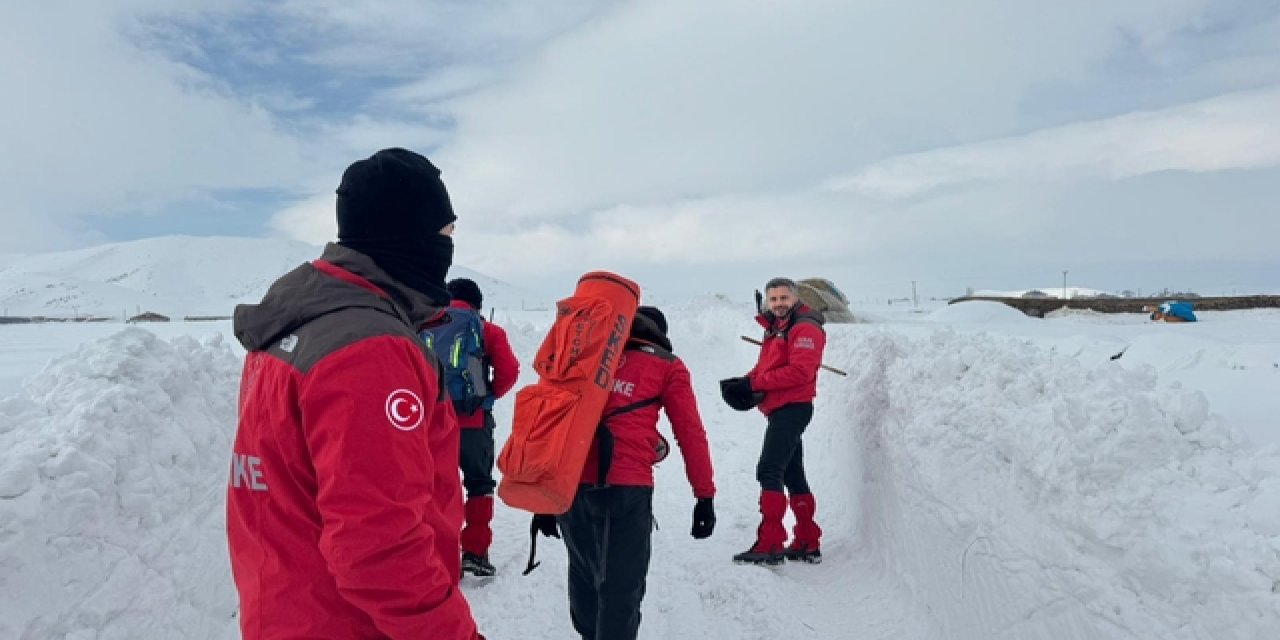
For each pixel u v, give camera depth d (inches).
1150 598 82.6
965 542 122.2
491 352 177.5
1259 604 69.8
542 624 154.4
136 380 126.2
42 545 91.3
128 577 103.8
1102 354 273.0
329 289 55.4
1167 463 88.3
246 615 54.4
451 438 62.6
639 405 120.8
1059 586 96.6
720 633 148.5
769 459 174.2
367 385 51.0
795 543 175.8
